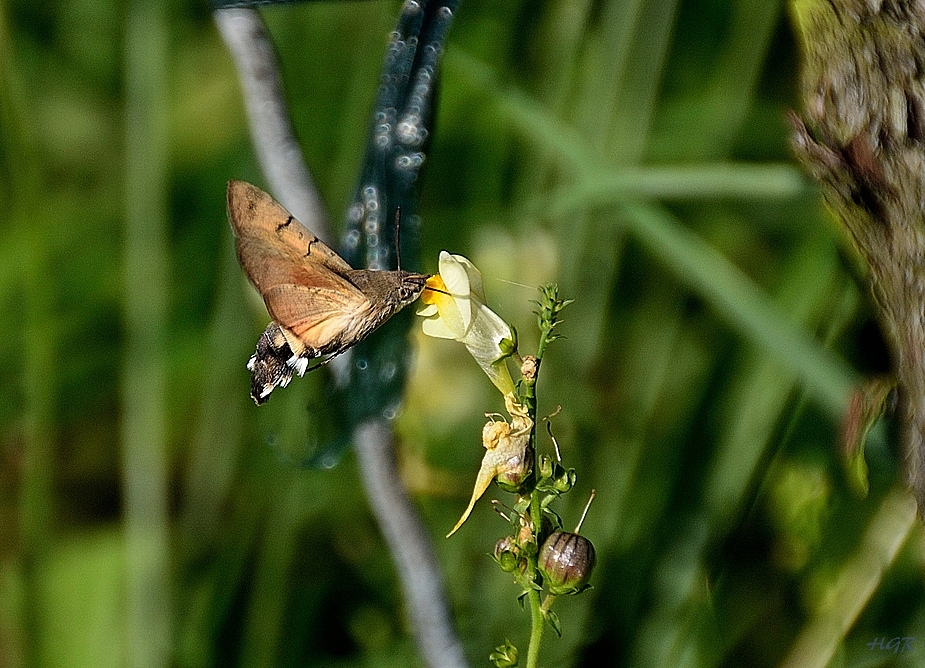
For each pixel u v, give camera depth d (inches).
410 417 44.2
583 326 44.6
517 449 40.9
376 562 44.3
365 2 44.4
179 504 44.6
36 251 43.7
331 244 43.4
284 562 44.1
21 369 44.5
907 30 40.2
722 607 43.4
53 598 43.8
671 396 44.4
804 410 43.5
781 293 43.7
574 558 40.8
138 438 43.9
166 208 44.1
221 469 44.3
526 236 44.6
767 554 43.4
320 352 41.6
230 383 44.3
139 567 43.8
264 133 43.4
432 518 44.4
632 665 43.5
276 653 44.1
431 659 43.6
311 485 44.2
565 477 40.9
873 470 42.9
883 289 40.9
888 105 40.3
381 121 43.1
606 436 44.4
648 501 43.9
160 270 44.1
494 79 44.5
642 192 43.5
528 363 40.9
